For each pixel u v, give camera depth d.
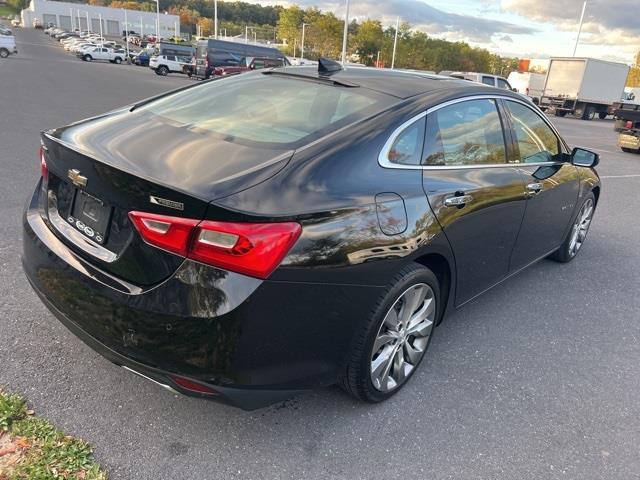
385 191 2.53
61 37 91.00
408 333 2.90
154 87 24.05
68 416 2.53
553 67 34.09
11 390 2.65
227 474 2.31
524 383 3.20
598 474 2.54
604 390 3.21
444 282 3.14
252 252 2.03
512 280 4.77
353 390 2.70
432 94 3.05
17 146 8.09
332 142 2.49
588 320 4.11
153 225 2.11
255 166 2.26
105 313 2.25
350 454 2.50
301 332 2.25
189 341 2.10
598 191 5.30
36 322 3.25
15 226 4.71
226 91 3.22
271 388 2.26
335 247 2.26
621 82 34.66
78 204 2.49
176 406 2.68
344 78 3.17
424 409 2.87
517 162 3.71
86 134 2.62
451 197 2.88
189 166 2.24
